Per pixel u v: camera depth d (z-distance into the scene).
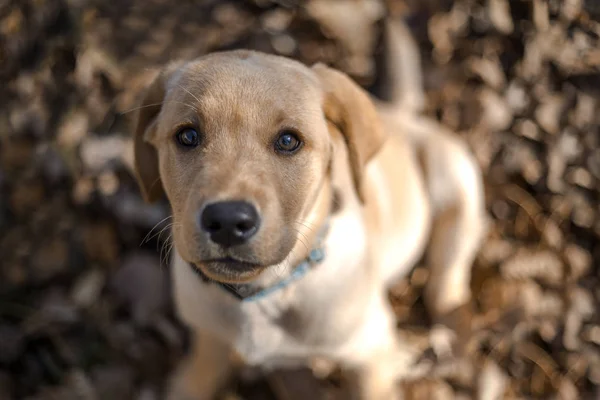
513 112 0.80
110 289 0.75
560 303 0.74
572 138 0.78
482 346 0.73
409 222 0.70
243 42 0.82
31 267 0.75
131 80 0.77
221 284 0.54
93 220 0.76
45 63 0.76
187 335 0.73
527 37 0.79
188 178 0.48
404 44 0.76
